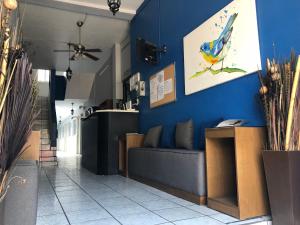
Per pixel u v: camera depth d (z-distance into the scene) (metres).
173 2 4.18
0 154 1.08
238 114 2.76
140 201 2.81
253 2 2.61
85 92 13.16
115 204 2.70
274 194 1.92
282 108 1.96
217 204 2.39
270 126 2.04
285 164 1.83
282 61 2.22
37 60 9.38
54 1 5.15
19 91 1.14
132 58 5.91
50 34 6.95
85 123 6.38
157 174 3.44
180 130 3.48
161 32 4.55
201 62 3.37
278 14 2.37
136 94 5.52
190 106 3.62
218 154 2.63
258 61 2.53
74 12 5.75
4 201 1.39
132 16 5.81
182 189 2.90
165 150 3.27
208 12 3.30
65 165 7.06
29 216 1.61
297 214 1.79
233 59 2.83
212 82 3.14
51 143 8.26
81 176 4.83
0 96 1.05
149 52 4.53
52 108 9.51
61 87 12.59
